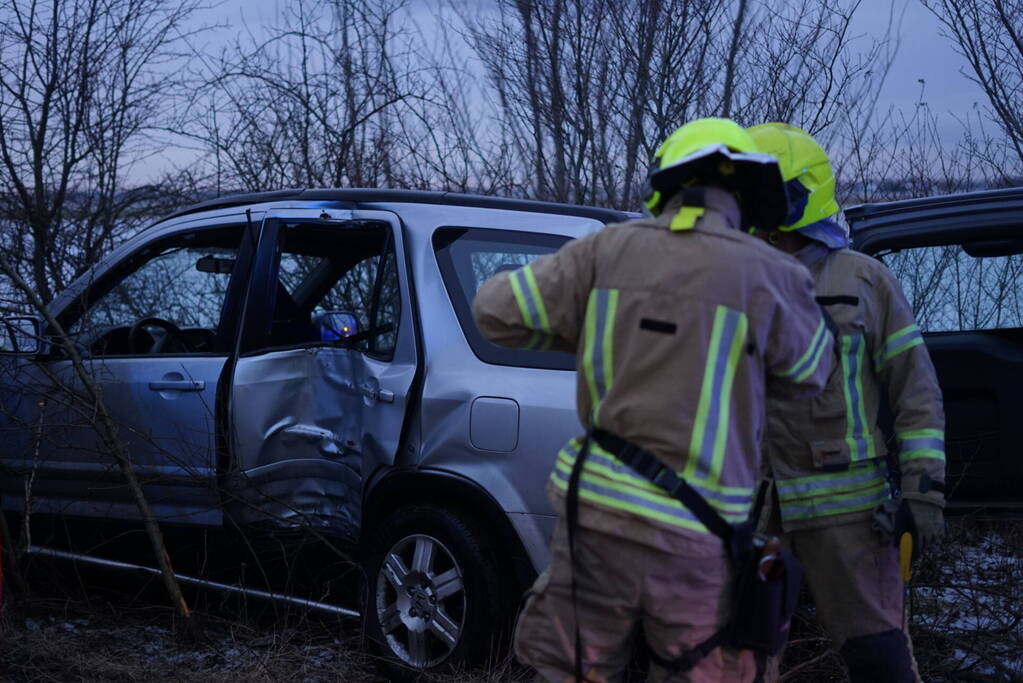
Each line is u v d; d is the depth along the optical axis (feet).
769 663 8.68
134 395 14.88
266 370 14.08
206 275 18.15
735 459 7.64
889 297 9.75
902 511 9.34
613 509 7.58
